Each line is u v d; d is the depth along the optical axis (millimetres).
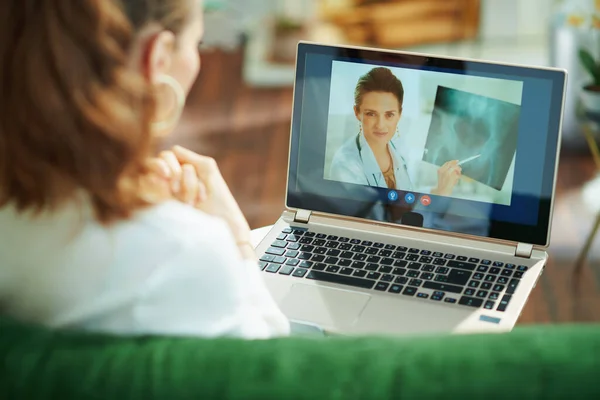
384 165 1313
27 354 686
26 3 699
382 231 1325
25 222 768
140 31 767
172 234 768
